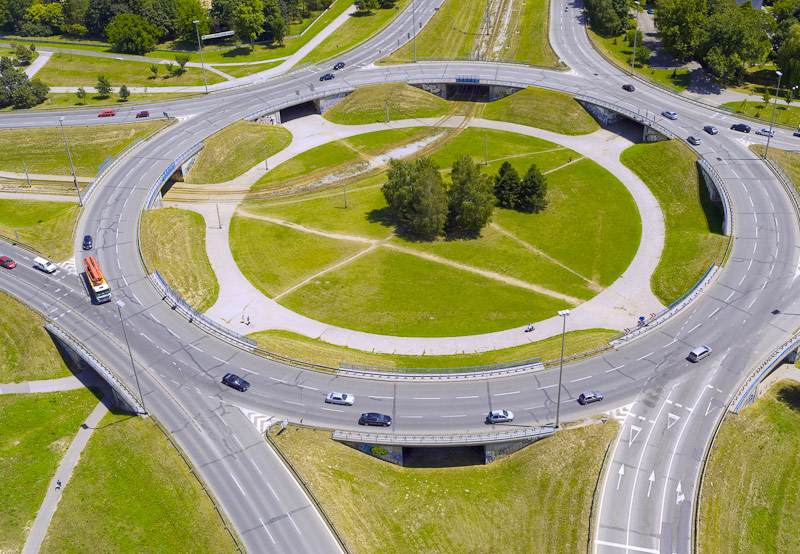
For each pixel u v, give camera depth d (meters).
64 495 98.19
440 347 120.81
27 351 120.56
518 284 137.88
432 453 102.38
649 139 181.50
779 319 119.06
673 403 104.44
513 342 121.56
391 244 150.25
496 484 97.12
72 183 170.00
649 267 141.50
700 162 163.75
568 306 131.38
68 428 109.00
